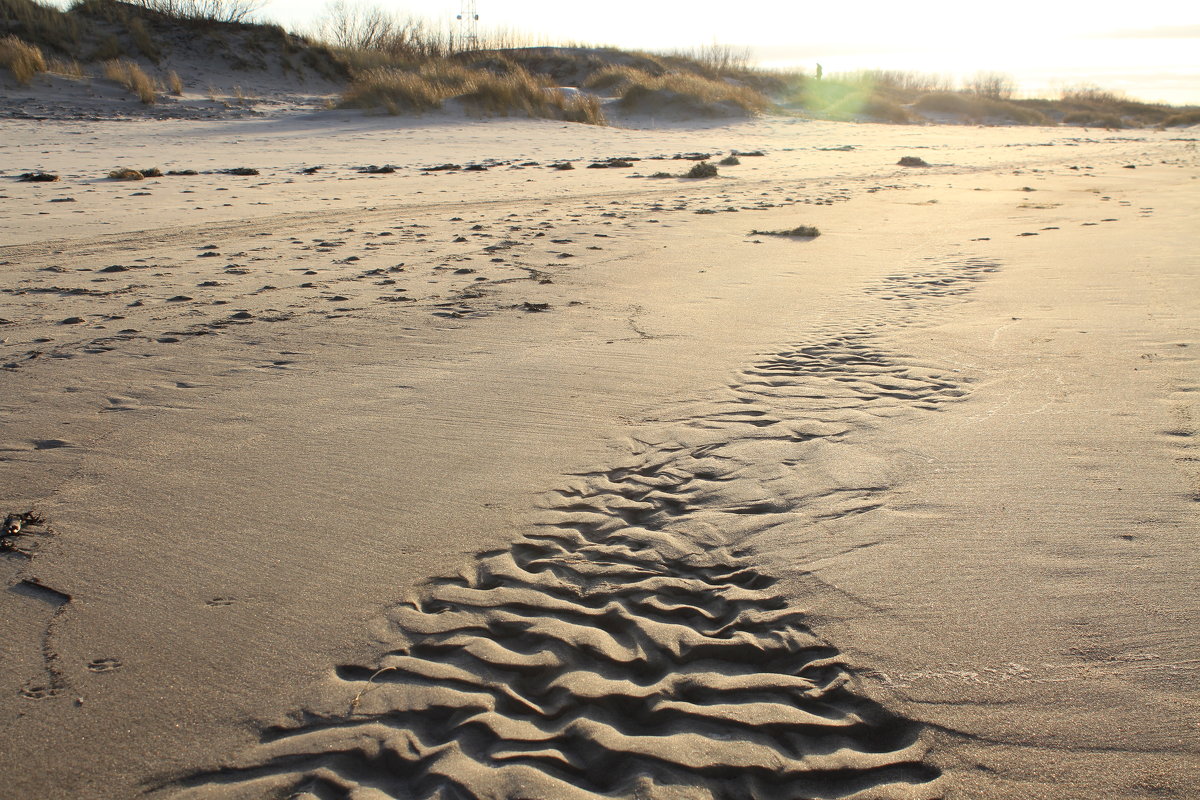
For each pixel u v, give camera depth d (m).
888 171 15.09
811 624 2.28
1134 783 1.76
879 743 1.90
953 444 3.33
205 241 7.62
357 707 1.99
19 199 9.63
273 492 2.99
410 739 1.89
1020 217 9.27
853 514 2.83
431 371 4.24
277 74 26.36
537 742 1.89
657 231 8.34
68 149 14.94
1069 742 1.87
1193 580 2.40
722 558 2.60
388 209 9.70
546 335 4.85
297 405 3.79
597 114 24.61
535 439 3.45
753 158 17.27
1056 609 2.30
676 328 5.00
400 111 21.98
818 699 2.02
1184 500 2.84
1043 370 4.13
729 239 7.93
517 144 18.44
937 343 4.61
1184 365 4.11
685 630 2.26
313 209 9.59
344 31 32.66
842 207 10.19
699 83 29.50
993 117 36.28
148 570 2.51
